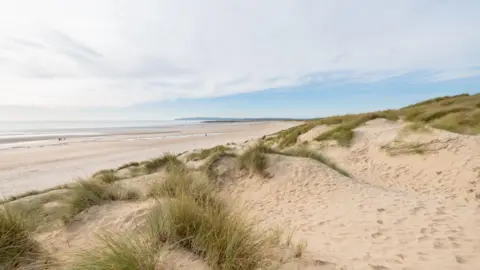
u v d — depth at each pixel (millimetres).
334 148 11242
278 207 5332
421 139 9070
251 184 6656
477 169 6555
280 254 2604
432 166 7629
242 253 2225
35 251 2549
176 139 36656
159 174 6574
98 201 4254
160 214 2777
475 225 3643
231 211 3219
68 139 38031
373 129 11883
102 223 3342
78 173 14531
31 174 14375
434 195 5836
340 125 13742
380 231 3586
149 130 65938
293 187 6184
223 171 7172
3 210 2787
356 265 2621
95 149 25859
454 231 3455
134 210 3602
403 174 7836
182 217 2605
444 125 10500
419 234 3412
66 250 2672
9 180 12938
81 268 1896
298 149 9328
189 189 4461
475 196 5352
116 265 1810
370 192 5598
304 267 2395
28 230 2752
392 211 4367
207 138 37969
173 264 2047
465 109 12156
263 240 2504
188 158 13812
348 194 5492
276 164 7098
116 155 21672
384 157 9203
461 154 7547
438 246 3047
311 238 3508
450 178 6699
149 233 2469
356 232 3619
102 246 2207
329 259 2709
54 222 3586
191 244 2355
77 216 3648
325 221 4203
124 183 5410
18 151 24141
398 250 2998
